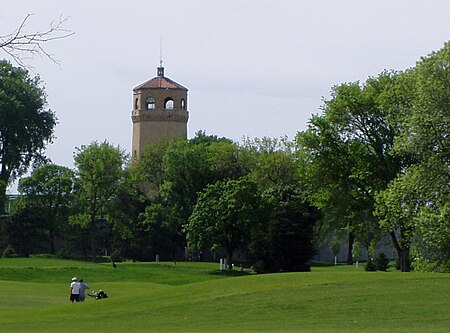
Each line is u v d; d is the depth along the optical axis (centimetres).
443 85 9819
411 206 9881
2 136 17438
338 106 12344
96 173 18275
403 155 11300
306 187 16550
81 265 14925
